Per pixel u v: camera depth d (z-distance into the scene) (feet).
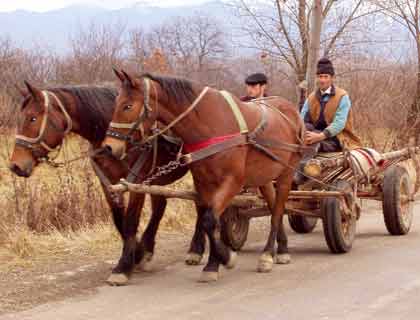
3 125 33.73
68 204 30.78
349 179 27.91
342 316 19.22
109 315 19.63
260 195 27.12
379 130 48.80
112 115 23.59
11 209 29.89
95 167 23.75
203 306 20.42
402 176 31.07
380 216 36.86
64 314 19.75
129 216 23.24
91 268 25.14
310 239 31.19
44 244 28.04
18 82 37.06
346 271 24.36
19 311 20.07
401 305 20.15
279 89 48.42
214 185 22.27
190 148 22.09
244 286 22.65
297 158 26.45
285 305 20.36
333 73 28.73
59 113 23.08
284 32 44.24
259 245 29.96
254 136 23.08
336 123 27.96
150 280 23.67
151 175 23.72
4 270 24.76
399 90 48.96
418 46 52.01
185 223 33.47
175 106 21.80
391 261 25.75
